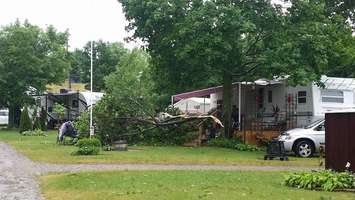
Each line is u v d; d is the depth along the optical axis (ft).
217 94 110.63
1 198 34.83
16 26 167.22
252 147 83.10
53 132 143.84
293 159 69.21
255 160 65.36
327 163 45.09
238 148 83.61
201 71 87.86
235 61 87.61
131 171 50.29
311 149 75.00
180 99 118.62
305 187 38.47
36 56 167.32
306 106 89.10
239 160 64.69
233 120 98.78
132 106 89.66
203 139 93.30
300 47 82.99
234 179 44.11
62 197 34.81
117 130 87.71
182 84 92.63
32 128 132.57
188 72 89.40
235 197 33.58
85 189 37.81
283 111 93.56
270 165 60.49
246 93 102.06
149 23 85.81
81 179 43.09
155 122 90.38
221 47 80.74
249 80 93.81
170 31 85.97
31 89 169.17
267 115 97.19
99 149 73.51
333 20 92.89
